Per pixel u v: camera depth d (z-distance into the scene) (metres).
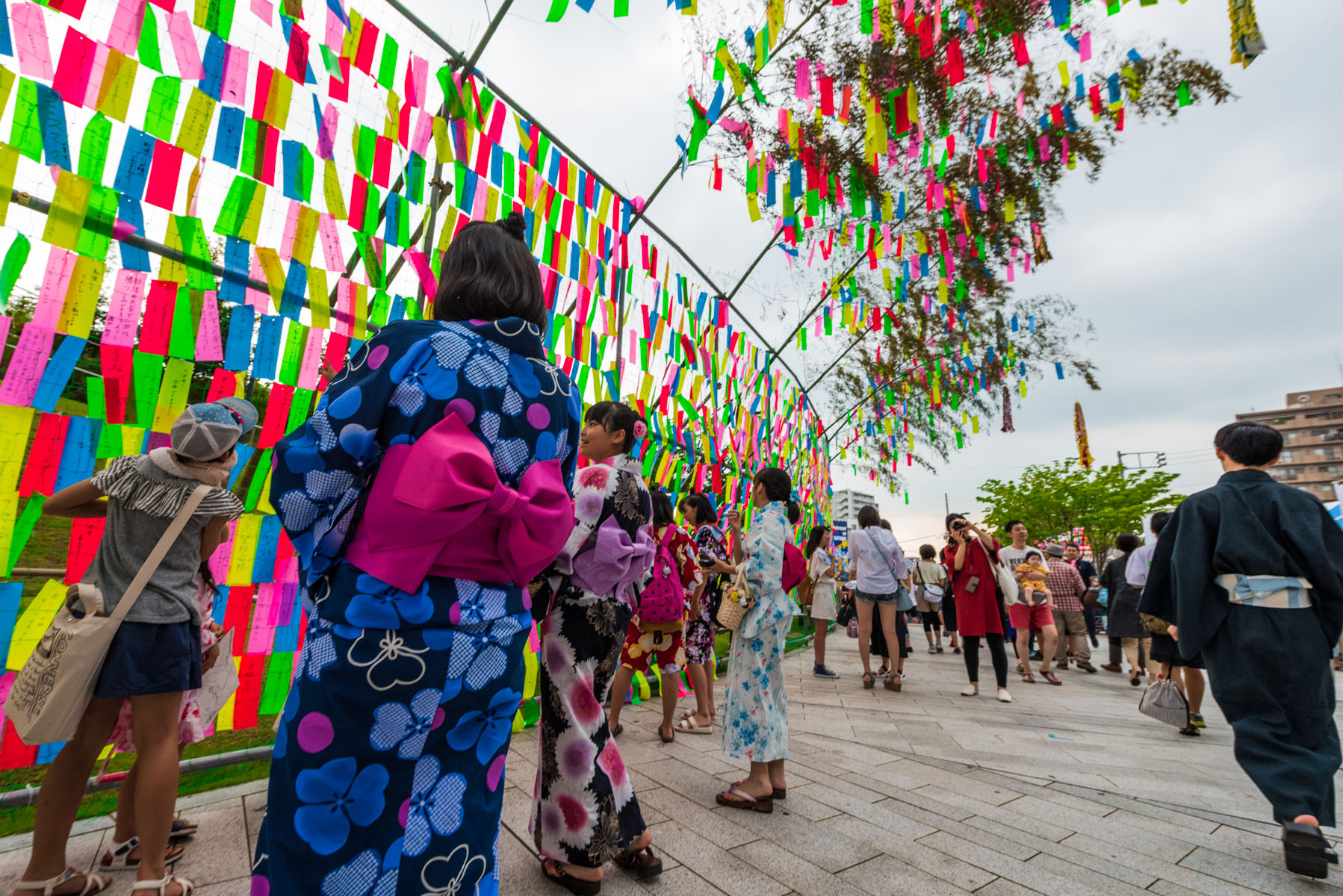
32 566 2.64
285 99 2.13
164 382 1.93
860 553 5.55
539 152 3.16
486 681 0.98
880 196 4.84
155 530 1.55
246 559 2.17
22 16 1.67
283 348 2.17
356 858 0.87
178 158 1.92
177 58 1.91
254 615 2.19
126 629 1.46
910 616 13.60
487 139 2.84
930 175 5.71
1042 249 6.84
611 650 1.83
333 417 0.93
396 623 0.90
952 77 3.97
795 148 4.07
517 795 2.39
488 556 1.00
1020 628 6.33
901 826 2.28
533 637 3.39
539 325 1.24
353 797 0.88
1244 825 2.41
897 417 10.69
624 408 2.01
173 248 1.94
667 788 2.58
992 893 1.79
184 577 1.59
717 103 3.54
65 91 1.73
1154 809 2.57
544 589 1.77
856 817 2.35
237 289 2.08
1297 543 2.23
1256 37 3.18
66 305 1.75
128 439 1.88
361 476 0.95
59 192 1.72
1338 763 2.09
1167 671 2.96
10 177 1.65
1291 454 79.25
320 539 0.94
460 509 0.92
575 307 3.35
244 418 1.74
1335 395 77.75
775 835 2.14
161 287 1.92
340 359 2.30
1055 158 5.66
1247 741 2.20
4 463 1.67
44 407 1.73
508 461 1.05
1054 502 23.06
